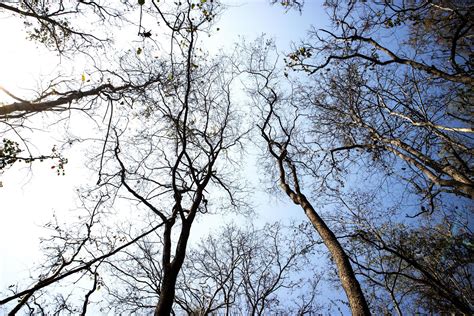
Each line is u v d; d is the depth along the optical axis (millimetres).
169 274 6164
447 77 7617
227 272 13562
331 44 10133
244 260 14117
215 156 9883
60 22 9328
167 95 9758
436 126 9250
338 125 12781
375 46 9047
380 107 11031
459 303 9102
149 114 10289
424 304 12008
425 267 11227
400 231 11656
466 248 10250
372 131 11555
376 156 11594
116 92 9875
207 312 10961
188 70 7094
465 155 10250
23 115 8312
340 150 12219
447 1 8555
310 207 9148
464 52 9711
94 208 9219
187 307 11594
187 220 7305
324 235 7863
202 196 8523
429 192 9094
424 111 9930
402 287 12445
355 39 9305
